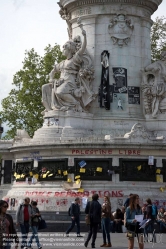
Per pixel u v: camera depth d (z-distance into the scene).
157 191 25.41
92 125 27.28
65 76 27.58
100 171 25.28
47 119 27.17
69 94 27.16
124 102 27.89
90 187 25.17
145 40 29.19
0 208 10.08
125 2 28.67
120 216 22.02
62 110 27.02
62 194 25.16
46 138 26.45
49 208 25.05
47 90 28.38
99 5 28.69
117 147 25.20
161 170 25.64
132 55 28.56
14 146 27.73
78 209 18.95
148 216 18.09
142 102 28.25
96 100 27.88
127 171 25.39
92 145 25.17
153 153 25.67
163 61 28.91
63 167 25.61
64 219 23.92
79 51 27.52
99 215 15.50
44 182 26.06
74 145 25.27
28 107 45.44
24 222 14.90
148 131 26.89
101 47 28.44
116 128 27.05
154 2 29.44
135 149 25.47
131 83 28.23
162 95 27.95
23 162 27.33
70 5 29.52
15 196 26.42
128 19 28.75
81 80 27.58
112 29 28.52
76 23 29.48
